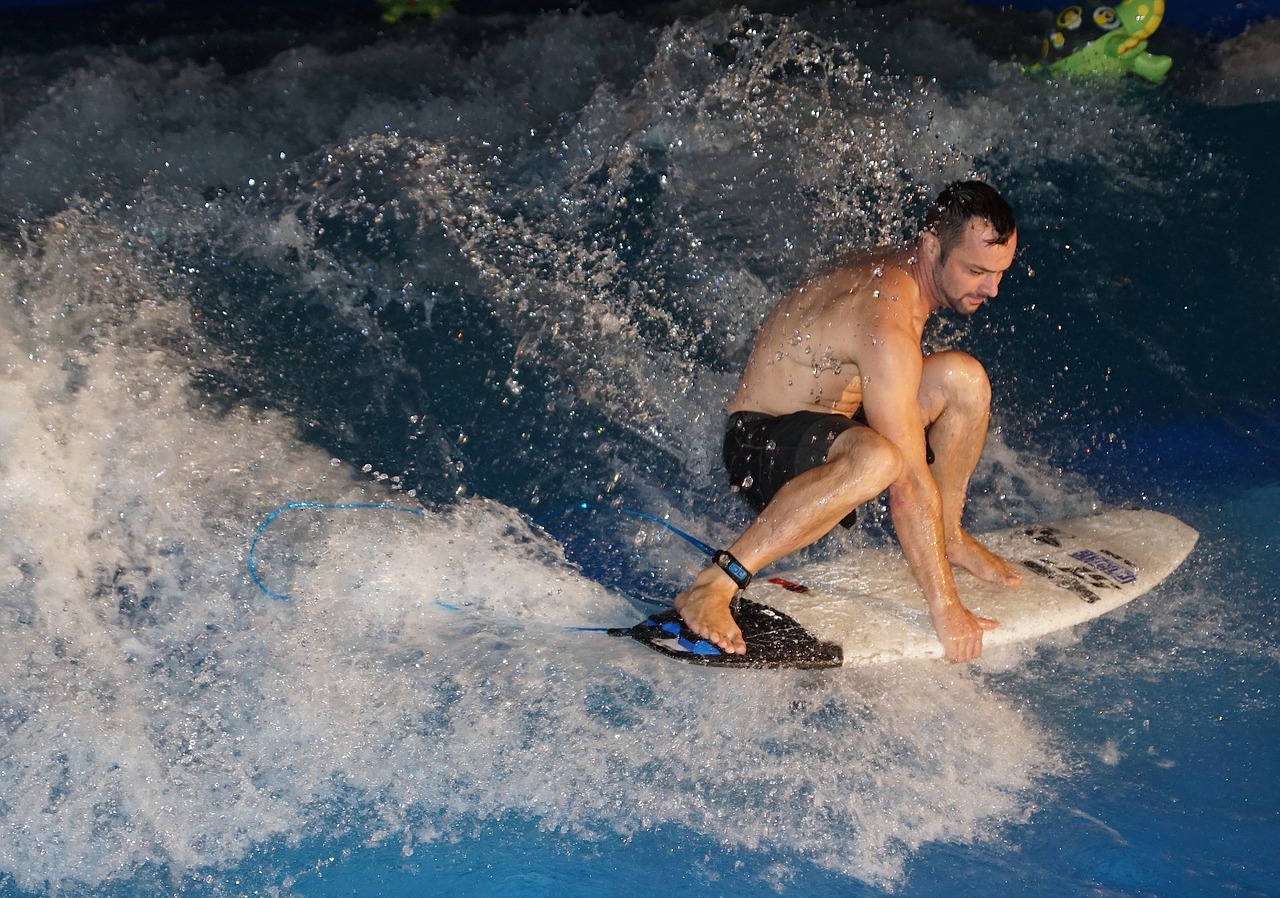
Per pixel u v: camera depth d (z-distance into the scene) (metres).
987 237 10.59
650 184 18.88
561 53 23.77
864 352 10.84
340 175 19.03
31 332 13.82
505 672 10.41
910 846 8.65
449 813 8.96
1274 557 12.45
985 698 10.34
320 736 9.59
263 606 10.87
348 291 16.08
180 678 10.00
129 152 19.53
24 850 8.45
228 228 17.28
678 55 23.02
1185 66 23.73
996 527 13.20
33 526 11.13
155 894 8.14
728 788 9.25
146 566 11.07
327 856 8.52
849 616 10.98
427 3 25.78
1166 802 9.06
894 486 10.66
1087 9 24.17
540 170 19.48
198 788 9.02
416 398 14.34
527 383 14.73
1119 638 11.17
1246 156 20.55
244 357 14.55
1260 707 10.14
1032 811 8.99
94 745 9.27
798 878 8.33
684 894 8.18
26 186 18.16
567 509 13.07
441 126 20.98
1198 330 16.61
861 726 9.96
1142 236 18.47
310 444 13.30
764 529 10.56
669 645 10.30
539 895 8.14
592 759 9.50
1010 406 15.20
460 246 17.14
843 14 24.88
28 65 23.03
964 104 21.84
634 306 16.02
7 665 9.88
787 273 16.69
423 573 11.62
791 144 20.19
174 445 12.62
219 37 24.80
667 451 14.02
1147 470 14.15
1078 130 21.25
